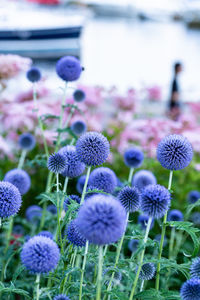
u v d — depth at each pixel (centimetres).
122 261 249
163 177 515
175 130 529
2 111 518
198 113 648
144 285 333
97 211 191
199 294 218
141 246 226
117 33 2569
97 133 269
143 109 729
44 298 277
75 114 536
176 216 381
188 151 274
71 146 321
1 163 531
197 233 390
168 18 2716
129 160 407
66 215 238
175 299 242
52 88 554
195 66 2206
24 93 550
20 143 460
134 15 2641
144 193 251
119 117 612
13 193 262
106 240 186
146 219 379
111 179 303
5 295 286
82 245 241
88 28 2439
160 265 258
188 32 2664
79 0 1777
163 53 2436
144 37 2573
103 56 2250
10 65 511
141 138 545
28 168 509
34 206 446
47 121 526
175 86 915
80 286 224
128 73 2044
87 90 594
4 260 341
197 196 462
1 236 408
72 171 298
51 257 213
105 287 252
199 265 244
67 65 393
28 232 445
